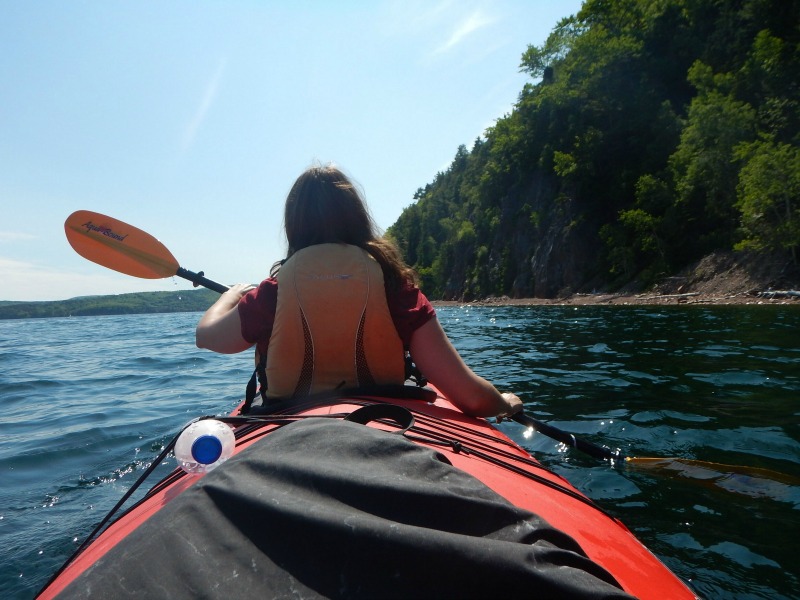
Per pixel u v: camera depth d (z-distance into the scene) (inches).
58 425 183.3
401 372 76.8
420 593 24.6
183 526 28.2
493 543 25.3
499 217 2274.9
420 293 77.0
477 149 3690.9
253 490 29.1
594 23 2121.1
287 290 71.9
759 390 185.3
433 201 3777.1
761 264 1029.2
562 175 1808.6
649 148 1672.0
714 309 716.7
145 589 25.1
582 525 52.6
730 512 96.7
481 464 60.2
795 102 1290.6
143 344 529.7
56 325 1350.9
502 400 80.6
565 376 225.1
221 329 75.7
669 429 144.2
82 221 120.4
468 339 415.2
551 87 2005.4
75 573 46.0
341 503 28.6
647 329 427.8
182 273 119.3
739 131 1293.1
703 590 74.1
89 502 114.6
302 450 33.8
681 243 1362.0
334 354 72.4
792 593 73.3
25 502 114.6
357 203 77.8
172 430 169.9
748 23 1625.2
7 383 286.4
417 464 32.4
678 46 1823.3
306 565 25.8
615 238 1519.4
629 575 45.4
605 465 121.6
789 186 969.5
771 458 122.4
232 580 25.5
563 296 1657.2
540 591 24.3
